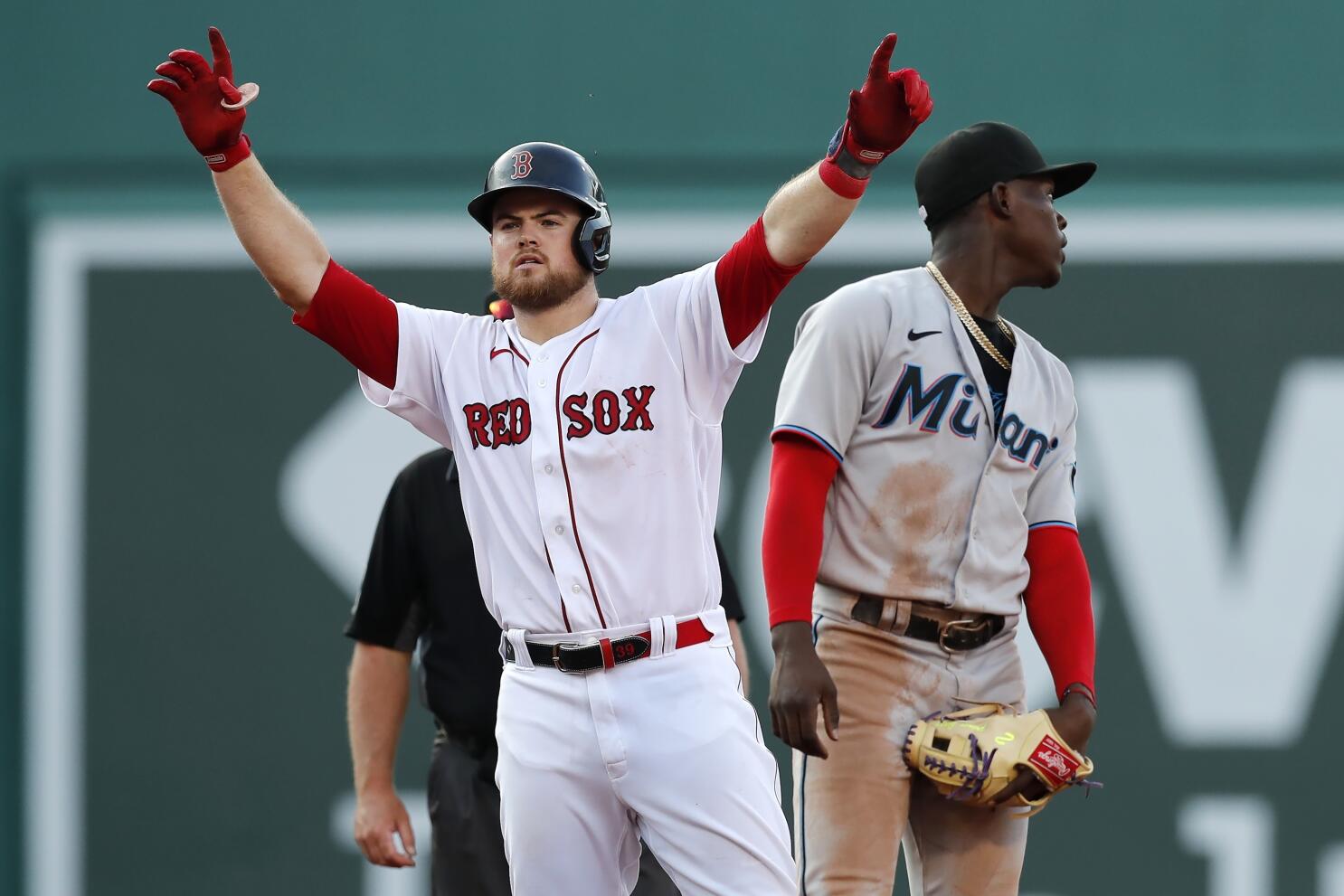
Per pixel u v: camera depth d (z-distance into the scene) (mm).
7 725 22953
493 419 11594
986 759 11797
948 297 12508
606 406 11461
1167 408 23500
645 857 13969
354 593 23109
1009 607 12469
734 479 23016
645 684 11344
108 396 23359
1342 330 23594
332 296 11438
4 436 23266
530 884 11625
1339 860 22656
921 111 10492
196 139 10883
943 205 12719
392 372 11742
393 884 22719
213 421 23328
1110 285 23766
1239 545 23250
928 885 12664
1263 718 22922
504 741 11656
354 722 15406
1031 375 12586
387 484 23234
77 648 23016
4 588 23062
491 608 11828
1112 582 23203
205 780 22891
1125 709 22984
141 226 23641
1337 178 23797
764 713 22438
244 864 22797
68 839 22812
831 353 12141
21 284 23516
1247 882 22703
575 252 11641
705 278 11562
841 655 12320
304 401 23391
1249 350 23562
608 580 11320
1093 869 22797
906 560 12211
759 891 11359
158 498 23234
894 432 12219
